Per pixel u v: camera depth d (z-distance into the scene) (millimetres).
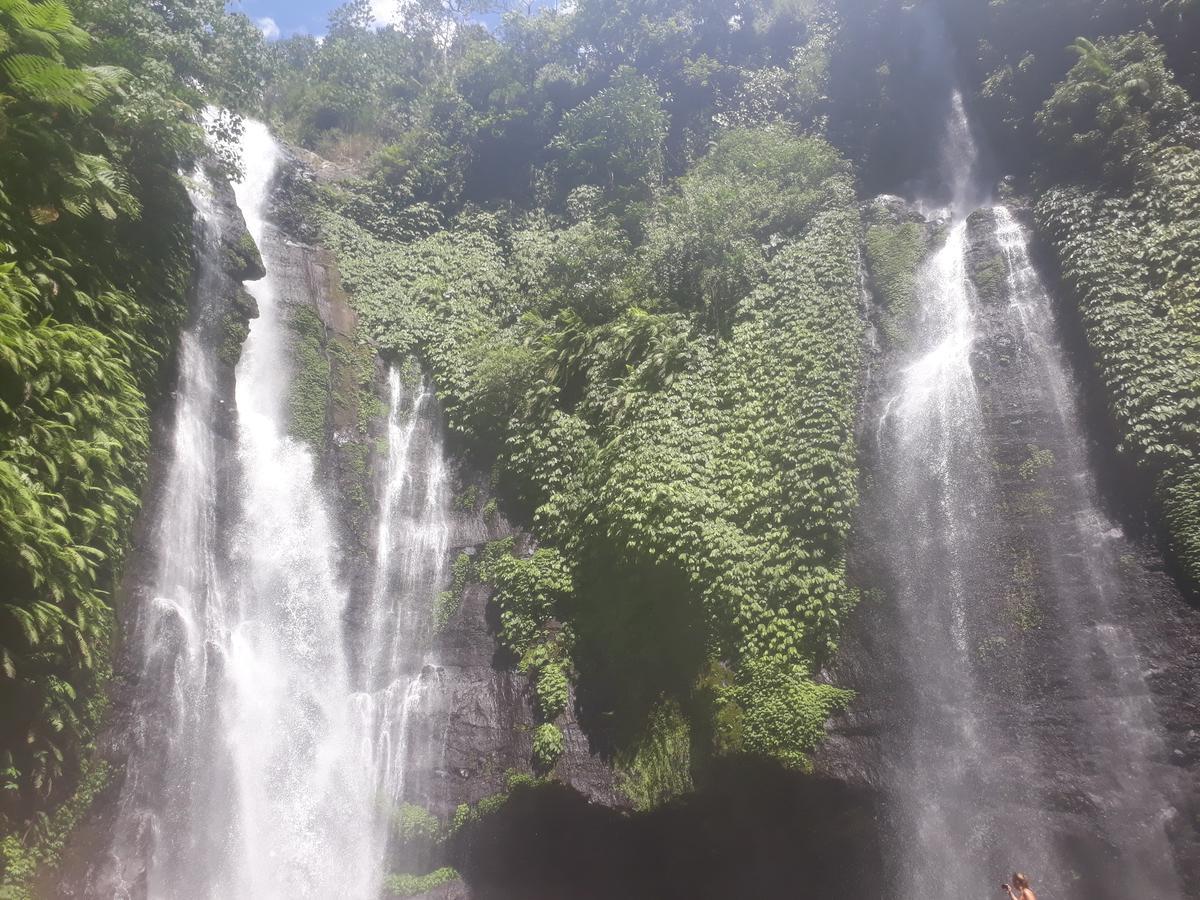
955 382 14352
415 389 19172
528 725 13688
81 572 10328
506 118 26047
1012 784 11125
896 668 12031
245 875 12922
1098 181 15453
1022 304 14914
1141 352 12555
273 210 22312
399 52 35469
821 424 13656
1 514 8516
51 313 10812
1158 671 10789
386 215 24422
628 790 12383
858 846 11805
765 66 25031
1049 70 18797
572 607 14367
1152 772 10445
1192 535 11023
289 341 18656
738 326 16078
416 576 16391
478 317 20375
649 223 19984
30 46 11031
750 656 12203
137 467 12414
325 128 30312
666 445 14211
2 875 9023
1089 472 12531
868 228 17453
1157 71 15555
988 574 12492
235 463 15883
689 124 24562
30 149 10789
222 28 18188
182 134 14586
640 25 25859
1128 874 10312
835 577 12469
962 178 19766
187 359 15445
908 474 13633
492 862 13922
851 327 15281
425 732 14500
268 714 14234
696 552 12883
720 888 13023
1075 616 11633
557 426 15977
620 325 16578
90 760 10797
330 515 16812
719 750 11758
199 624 13680
